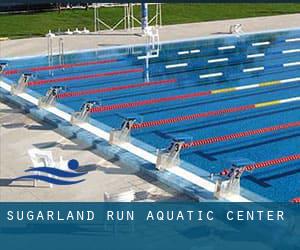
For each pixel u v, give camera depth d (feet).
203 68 52.90
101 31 70.90
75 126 35.04
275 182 27.86
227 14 85.15
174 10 88.43
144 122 37.32
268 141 33.60
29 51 59.21
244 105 41.19
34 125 36.01
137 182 26.99
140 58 57.21
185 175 27.43
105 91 45.34
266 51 59.72
